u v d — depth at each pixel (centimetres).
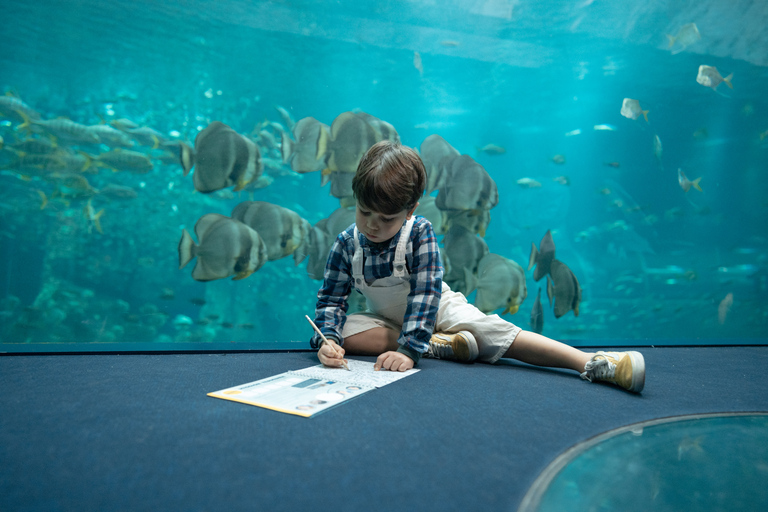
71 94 327
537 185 517
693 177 617
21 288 307
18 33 305
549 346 185
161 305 353
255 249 277
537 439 104
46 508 67
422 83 411
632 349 279
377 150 151
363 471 83
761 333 589
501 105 457
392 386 147
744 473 87
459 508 70
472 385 155
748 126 630
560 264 321
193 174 280
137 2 322
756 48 545
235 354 209
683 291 577
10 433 97
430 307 176
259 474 80
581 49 461
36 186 300
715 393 161
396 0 360
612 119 553
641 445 103
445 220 290
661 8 435
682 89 589
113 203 325
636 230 575
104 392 132
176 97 355
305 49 377
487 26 397
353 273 187
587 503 73
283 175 372
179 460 85
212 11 342
